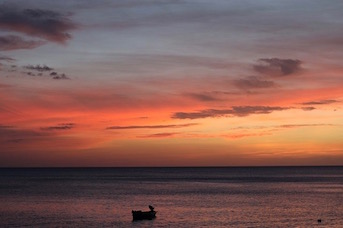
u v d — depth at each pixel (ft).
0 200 379.14
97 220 264.93
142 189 517.14
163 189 518.78
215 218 271.49
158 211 304.91
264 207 325.42
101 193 455.22
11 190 498.28
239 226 242.78
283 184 624.59
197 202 362.74
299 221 258.98
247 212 297.53
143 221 260.62
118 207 328.70
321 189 511.81
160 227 241.55
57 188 536.01
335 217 274.77
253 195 428.97
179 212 299.17
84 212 300.20
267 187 554.46
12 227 241.14
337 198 394.52
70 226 244.22
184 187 559.79
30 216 280.92
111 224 251.39
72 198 397.39
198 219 268.00
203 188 537.65
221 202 361.71
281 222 255.29
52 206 334.85
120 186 581.53
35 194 440.86
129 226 244.63
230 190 499.92
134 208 322.34
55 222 257.55
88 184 633.61
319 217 274.36
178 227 241.35
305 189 512.22
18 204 348.18
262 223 252.21
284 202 360.89
